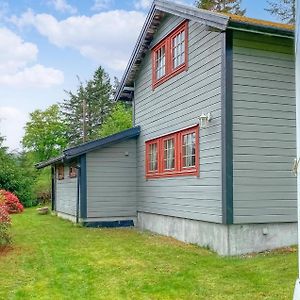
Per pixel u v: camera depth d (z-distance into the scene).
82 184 12.85
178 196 9.98
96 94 47.00
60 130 36.94
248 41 7.95
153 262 7.38
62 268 7.00
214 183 8.17
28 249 8.81
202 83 8.80
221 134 7.89
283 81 8.20
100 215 12.96
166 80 10.89
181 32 10.04
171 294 5.45
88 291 5.63
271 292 5.31
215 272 6.50
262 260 7.07
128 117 27.94
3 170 22.41
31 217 16.53
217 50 8.18
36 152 35.81
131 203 13.23
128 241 9.88
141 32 12.08
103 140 12.81
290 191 8.14
